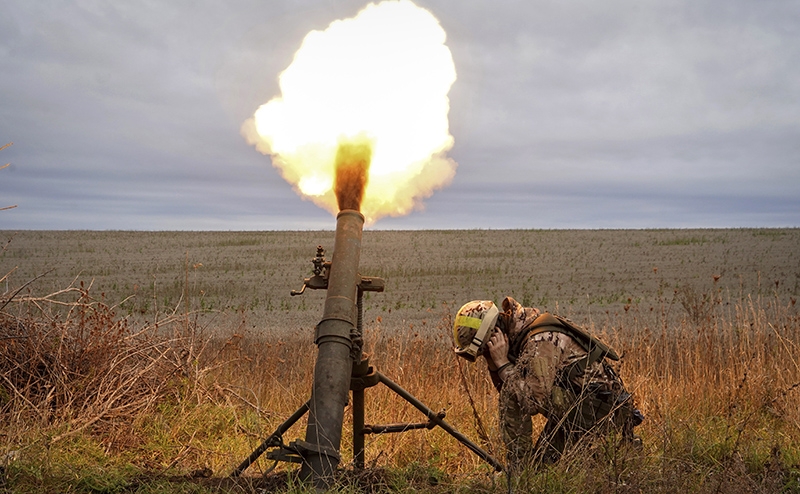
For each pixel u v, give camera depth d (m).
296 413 3.86
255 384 6.84
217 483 3.79
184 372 6.04
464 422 5.36
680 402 5.60
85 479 3.88
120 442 4.88
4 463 4.01
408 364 6.64
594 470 3.64
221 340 8.49
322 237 47.75
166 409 5.54
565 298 20.19
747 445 4.54
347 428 5.20
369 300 20.50
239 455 4.68
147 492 3.74
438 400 5.79
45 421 4.84
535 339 3.88
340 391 3.32
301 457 3.23
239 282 25.19
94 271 28.38
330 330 3.46
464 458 4.54
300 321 16.55
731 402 5.37
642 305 17.94
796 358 6.45
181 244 41.84
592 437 3.76
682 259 30.58
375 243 41.44
